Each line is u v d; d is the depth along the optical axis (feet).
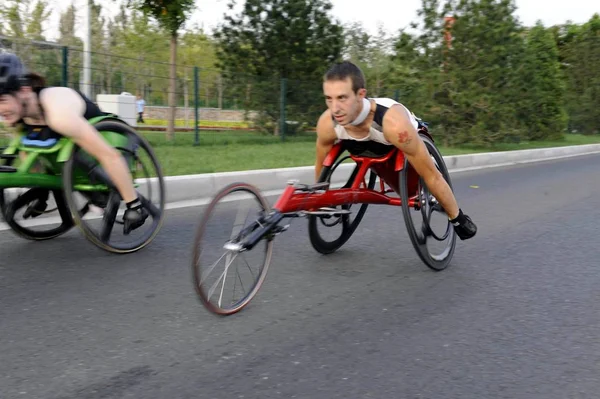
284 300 12.85
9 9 56.13
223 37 59.62
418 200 14.60
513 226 21.09
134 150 15.70
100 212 15.76
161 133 48.85
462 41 57.72
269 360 9.97
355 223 17.01
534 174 39.63
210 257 11.47
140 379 9.18
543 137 77.15
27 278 13.48
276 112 51.60
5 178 13.44
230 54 59.31
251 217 12.16
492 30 57.00
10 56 13.30
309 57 59.31
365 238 18.52
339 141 14.25
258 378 9.34
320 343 10.71
